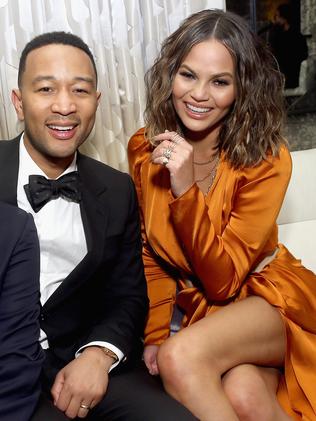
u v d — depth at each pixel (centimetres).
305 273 173
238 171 167
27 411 123
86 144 220
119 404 140
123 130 228
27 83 142
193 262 158
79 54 144
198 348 142
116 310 157
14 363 123
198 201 153
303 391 155
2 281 124
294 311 158
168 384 142
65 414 137
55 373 147
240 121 165
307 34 254
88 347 147
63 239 149
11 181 147
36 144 146
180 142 153
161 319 176
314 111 262
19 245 127
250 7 246
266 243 171
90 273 149
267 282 162
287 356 157
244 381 142
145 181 176
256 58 160
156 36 228
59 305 147
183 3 230
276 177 165
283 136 172
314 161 229
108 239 153
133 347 153
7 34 205
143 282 165
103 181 159
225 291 159
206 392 138
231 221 166
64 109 140
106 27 217
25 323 126
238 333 148
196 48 157
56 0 209
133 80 225
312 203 226
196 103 160
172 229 170
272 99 166
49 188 146
